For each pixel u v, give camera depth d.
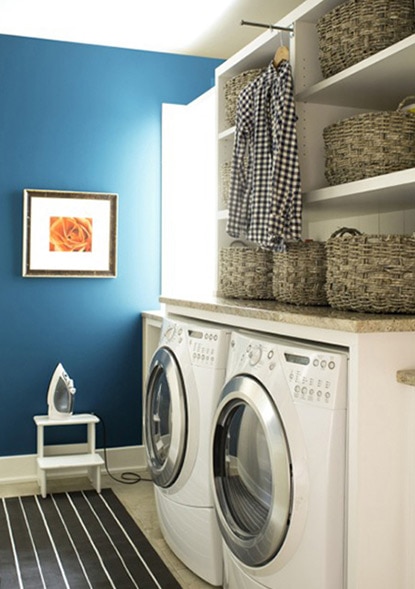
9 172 3.84
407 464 1.85
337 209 2.73
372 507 1.82
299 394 1.94
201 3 3.38
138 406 4.11
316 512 1.86
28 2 3.39
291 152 2.48
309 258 2.54
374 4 2.24
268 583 2.08
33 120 3.87
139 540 2.96
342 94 2.54
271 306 2.52
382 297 2.05
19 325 3.88
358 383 1.80
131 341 4.08
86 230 3.95
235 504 2.31
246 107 2.72
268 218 2.55
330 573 1.84
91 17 3.58
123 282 4.05
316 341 2.01
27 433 3.90
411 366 1.85
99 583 2.54
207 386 2.54
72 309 3.97
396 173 2.09
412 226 2.65
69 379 3.79
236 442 2.29
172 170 4.12
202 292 4.18
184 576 2.62
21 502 3.46
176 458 2.64
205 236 4.15
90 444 3.79
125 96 4.03
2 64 3.81
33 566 2.69
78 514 3.28
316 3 2.47
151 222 4.10
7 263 3.85
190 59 4.15
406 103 2.61
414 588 1.83
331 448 1.84
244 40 3.89
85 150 3.96
